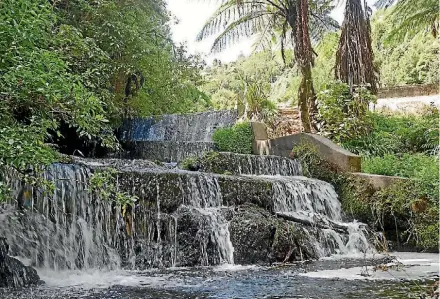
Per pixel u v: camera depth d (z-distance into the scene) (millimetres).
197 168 12305
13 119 5477
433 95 22609
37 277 6871
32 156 4883
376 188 11672
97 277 7344
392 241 11055
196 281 6926
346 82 15531
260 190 10430
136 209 8664
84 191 8445
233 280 6961
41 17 5645
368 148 14680
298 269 8000
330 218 11719
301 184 11469
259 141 14984
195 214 8945
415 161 12781
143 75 16656
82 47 8969
